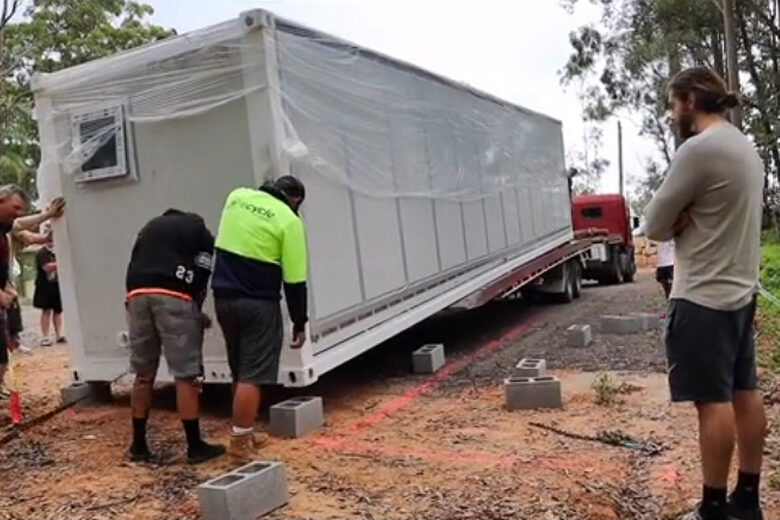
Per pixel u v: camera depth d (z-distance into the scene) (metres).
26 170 26.53
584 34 30.66
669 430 5.47
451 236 9.12
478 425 5.86
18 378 8.63
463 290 9.35
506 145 11.55
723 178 3.26
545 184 13.89
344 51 6.86
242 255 4.93
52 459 5.33
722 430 3.33
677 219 3.39
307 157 6.12
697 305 3.32
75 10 25.05
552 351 9.07
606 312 12.77
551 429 5.63
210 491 3.99
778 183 27.02
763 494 4.01
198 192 6.17
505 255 11.20
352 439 5.62
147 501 4.43
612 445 5.20
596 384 6.75
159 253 5.11
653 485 4.39
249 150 5.89
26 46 24.08
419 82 8.44
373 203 7.25
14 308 7.80
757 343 8.44
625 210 19.69
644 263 25.80
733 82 20.27
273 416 5.80
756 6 24.61
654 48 27.64
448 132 9.22
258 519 4.07
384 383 7.66
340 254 6.59
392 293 7.49
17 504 4.45
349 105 6.91
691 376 3.36
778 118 25.36
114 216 6.58
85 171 6.60
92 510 4.32
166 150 6.27
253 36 5.79
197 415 5.14
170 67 6.17
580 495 4.23
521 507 4.09
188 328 5.07
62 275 6.89
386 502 4.26
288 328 5.88
